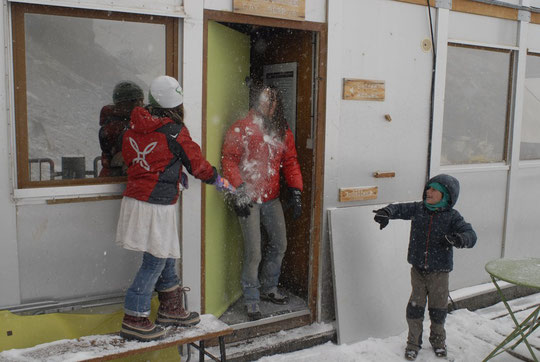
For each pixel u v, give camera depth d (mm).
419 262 3805
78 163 3057
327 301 4137
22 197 2863
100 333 3111
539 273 3449
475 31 4742
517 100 5105
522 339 3672
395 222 4371
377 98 4168
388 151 4305
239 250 4328
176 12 3188
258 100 3967
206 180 3008
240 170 3904
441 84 4508
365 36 4047
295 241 4332
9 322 2852
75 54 2979
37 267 2975
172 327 3148
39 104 2902
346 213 4074
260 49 4492
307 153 4078
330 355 3818
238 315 4016
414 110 4410
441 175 3793
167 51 3240
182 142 2902
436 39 4426
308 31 3924
